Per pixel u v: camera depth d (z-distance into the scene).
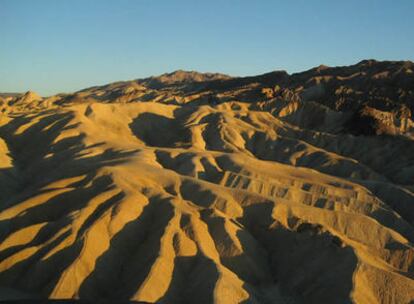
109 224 46.94
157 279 40.91
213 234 47.53
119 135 106.12
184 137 106.50
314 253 45.38
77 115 102.00
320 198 61.69
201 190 56.16
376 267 42.56
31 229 47.53
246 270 44.75
